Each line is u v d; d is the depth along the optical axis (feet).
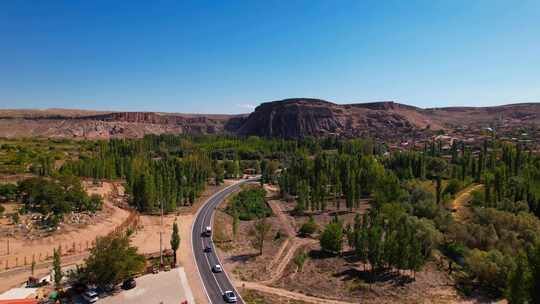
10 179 512.22
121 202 492.54
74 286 238.27
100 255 237.04
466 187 577.43
